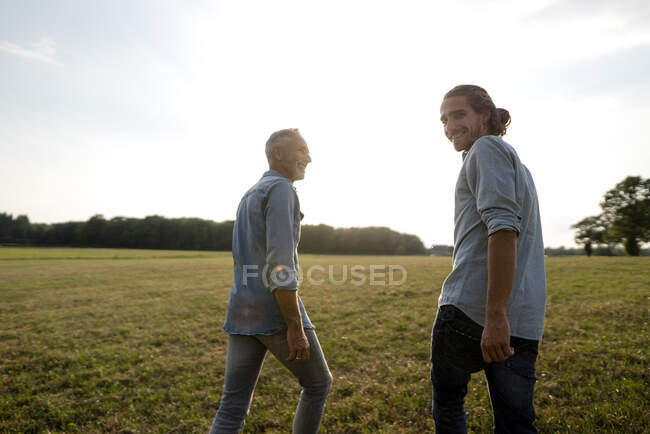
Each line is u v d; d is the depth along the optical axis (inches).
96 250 2470.5
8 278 615.2
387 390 119.8
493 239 42.3
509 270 41.5
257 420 104.5
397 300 318.7
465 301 47.1
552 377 120.3
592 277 398.0
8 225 3348.9
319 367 61.4
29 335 221.5
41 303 352.8
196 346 189.6
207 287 471.8
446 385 50.6
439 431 52.0
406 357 155.6
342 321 239.5
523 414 45.6
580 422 89.8
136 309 311.0
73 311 306.0
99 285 508.4
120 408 117.6
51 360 168.9
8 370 156.7
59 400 124.6
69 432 103.7
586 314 213.0
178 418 108.7
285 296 55.2
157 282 545.6
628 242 1519.4
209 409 114.0
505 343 41.3
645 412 91.0
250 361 62.0
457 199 53.0
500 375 46.4
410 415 101.4
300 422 61.9
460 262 49.4
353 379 134.3
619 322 187.6
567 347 149.4
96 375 148.5
